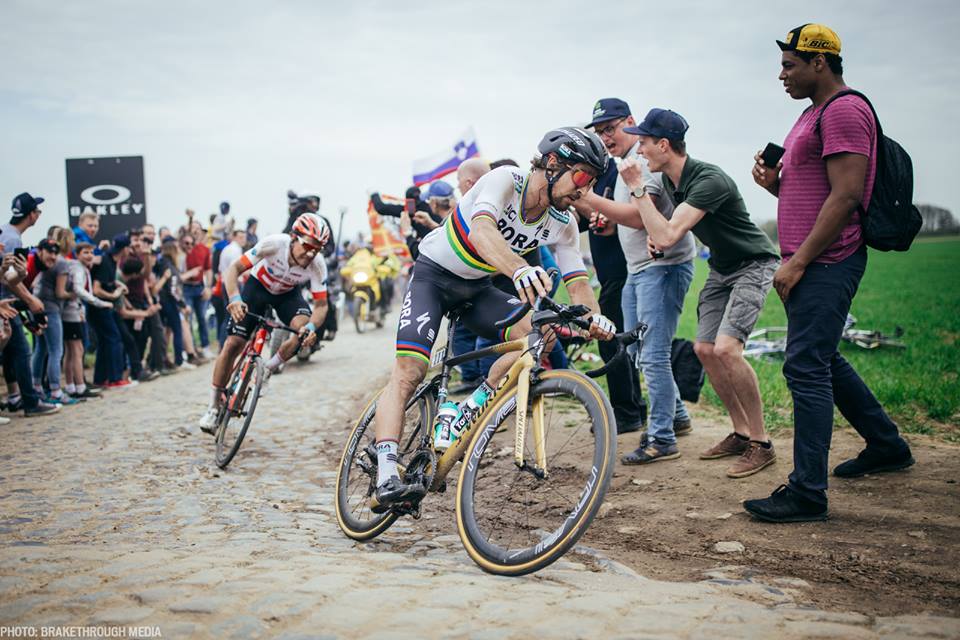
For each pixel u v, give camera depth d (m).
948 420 5.34
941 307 15.77
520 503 3.89
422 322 3.25
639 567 3.02
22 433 6.63
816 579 2.79
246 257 5.60
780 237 3.70
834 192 3.36
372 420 3.79
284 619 2.21
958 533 3.11
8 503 4.25
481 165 5.09
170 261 11.39
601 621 2.19
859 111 3.34
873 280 28.02
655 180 4.63
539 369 2.97
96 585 2.55
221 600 2.35
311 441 6.16
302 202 8.84
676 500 3.90
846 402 3.92
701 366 5.00
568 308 2.69
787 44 3.54
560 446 4.74
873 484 3.84
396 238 16.20
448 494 4.32
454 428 3.24
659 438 4.61
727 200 4.20
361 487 3.69
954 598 2.54
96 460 5.50
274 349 10.09
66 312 8.42
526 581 2.69
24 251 7.29
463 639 2.07
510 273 2.81
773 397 6.26
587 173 2.95
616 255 5.25
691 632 2.09
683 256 4.62
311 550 3.22
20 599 2.41
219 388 5.72
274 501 4.35
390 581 2.59
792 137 3.64
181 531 3.64
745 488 3.99
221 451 5.32
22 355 7.54
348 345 13.54
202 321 12.72
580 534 2.59
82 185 11.94
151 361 10.77
